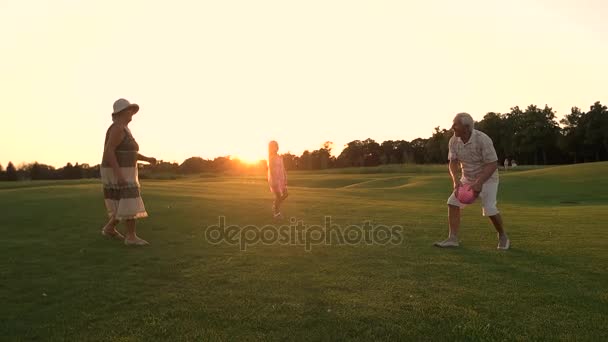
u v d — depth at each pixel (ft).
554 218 37.88
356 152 402.52
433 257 21.74
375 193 85.10
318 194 68.13
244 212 36.27
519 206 61.67
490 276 18.49
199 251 22.88
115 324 13.83
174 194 49.06
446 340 12.89
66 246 23.62
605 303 15.55
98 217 32.27
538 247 24.11
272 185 34.78
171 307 15.12
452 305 15.29
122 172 23.97
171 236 26.68
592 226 32.07
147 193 49.03
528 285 17.35
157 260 20.95
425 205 50.11
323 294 16.35
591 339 12.85
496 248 23.94
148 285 17.34
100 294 16.31
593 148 328.08
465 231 29.12
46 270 19.19
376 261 20.90
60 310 14.90
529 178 119.96
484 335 13.08
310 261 20.97
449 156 25.30
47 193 47.55
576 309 14.99
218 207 38.34
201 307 15.11
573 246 24.40
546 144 350.43
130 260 20.90
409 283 17.60
